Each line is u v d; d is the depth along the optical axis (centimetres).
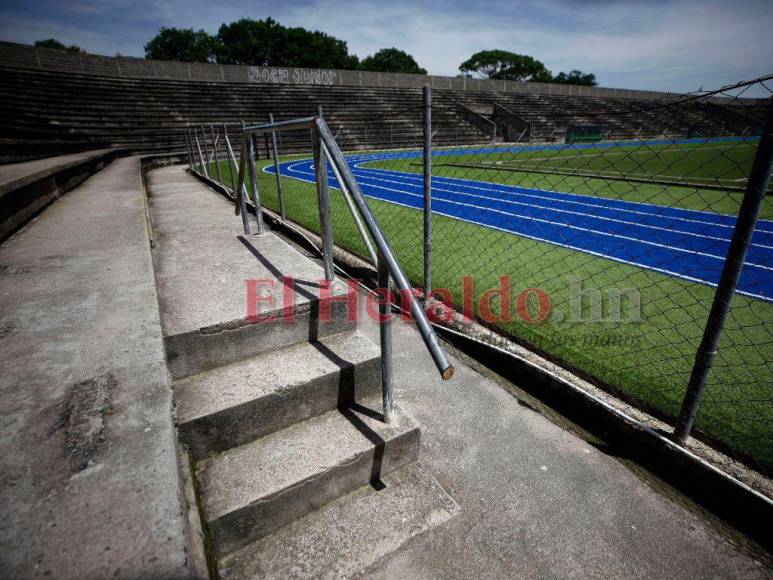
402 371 292
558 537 171
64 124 1798
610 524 177
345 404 213
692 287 415
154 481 107
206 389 188
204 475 168
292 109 2962
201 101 2700
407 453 201
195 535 119
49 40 7519
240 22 7075
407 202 946
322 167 230
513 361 281
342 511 178
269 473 169
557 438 227
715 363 272
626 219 776
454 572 156
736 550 167
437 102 3666
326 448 183
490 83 4216
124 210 425
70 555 91
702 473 188
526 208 877
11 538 93
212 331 199
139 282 222
